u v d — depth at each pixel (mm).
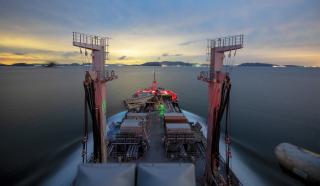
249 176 28078
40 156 33969
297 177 27797
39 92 102125
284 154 29734
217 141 18828
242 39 16094
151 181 11188
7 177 28031
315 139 44281
